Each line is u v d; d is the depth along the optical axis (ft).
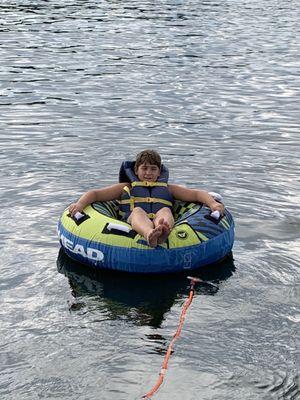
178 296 18.45
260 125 38.50
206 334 16.24
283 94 46.65
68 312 17.39
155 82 49.57
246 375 14.46
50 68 53.98
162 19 85.81
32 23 79.41
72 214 21.49
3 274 19.69
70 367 14.75
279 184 28.27
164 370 14.60
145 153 22.74
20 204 25.43
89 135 35.70
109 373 14.51
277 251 21.53
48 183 27.91
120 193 22.63
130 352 15.37
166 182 22.62
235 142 34.88
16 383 14.15
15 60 57.06
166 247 19.85
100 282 19.42
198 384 14.11
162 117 39.86
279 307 17.72
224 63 57.72
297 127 38.24
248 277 19.67
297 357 15.21
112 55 60.13
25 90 46.29
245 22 85.81
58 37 69.56
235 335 16.20
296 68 56.08
